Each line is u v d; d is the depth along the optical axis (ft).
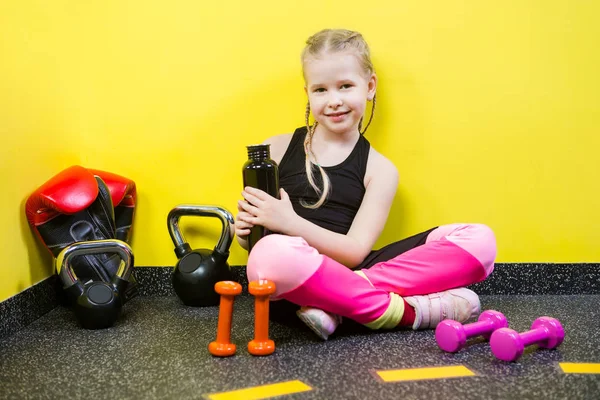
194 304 4.69
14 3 4.18
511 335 3.20
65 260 4.15
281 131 4.92
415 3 4.76
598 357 3.35
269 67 4.87
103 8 4.89
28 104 4.35
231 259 5.06
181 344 3.72
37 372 3.25
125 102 4.97
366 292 3.75
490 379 3.03
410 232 4.94
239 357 3.43
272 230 3.89
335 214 4.44
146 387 2.98
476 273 4.04
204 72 4.91
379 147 4.88
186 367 3.27
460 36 4.78
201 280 4.59
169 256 5.08
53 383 3.08
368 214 4.31
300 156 4.59
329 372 3.15
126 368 3.28
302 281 3.53
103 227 4.61
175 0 4.86
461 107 4.84
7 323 4.01
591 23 4.75
